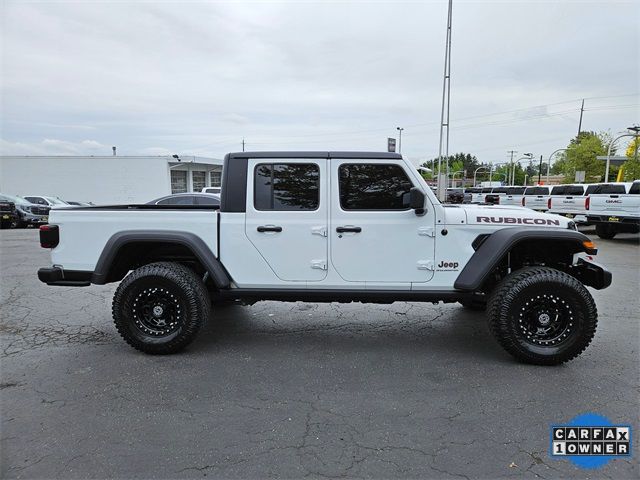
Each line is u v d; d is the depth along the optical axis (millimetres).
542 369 3855
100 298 6457
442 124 19547
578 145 52375
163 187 30922
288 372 3809
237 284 4270
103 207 4953
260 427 2920
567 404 3221
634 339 4621
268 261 4211
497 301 3920
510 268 4480
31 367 3902
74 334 4812
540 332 3920
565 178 54375
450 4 18359
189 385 3547
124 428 2900
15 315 5562
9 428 2895
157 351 4156
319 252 4164
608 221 13711
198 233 4219
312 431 2873
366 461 2557
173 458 2578
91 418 3025
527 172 95125
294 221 4148
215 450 2660
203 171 37250
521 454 2627
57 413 3092
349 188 4152
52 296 6574
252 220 4180
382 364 3986
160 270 4105
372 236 4117
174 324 4172
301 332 4902
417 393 3406
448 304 6102
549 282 3787
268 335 4793
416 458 2588
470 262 4086
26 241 13953
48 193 31109
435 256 4113
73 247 4320
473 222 4086
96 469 2473
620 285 7340
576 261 4328
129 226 4250
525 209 4543
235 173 4199
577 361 4027
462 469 2486
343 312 5699
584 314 3783
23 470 2459
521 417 3039
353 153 4133
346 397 3344
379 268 4148
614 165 46750
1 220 19688
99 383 3576
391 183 4133
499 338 3920
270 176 4188
